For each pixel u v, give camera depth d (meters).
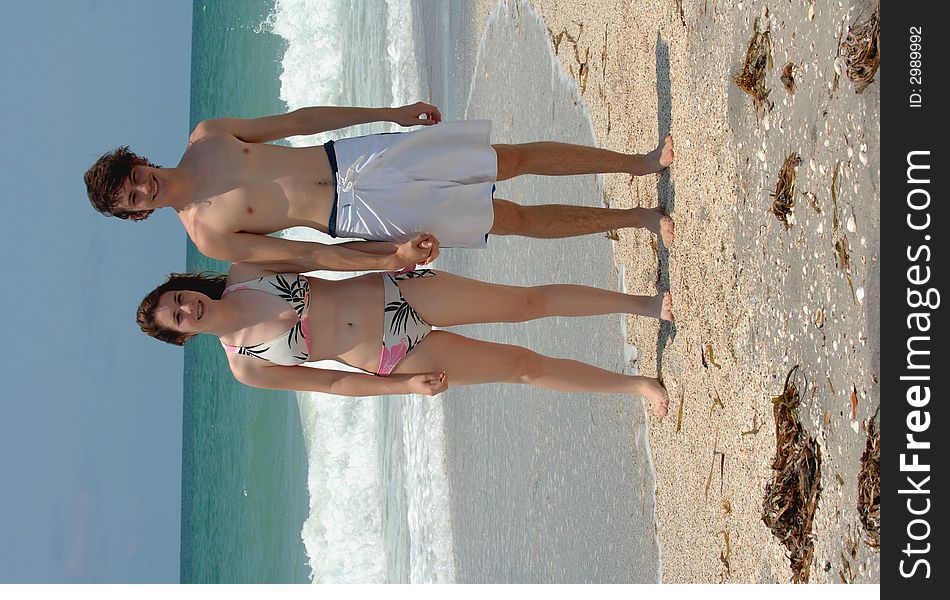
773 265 3.22
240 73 17.98
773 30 3.21
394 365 3.79
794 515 3.00
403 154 3.75
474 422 7.43
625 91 4.83
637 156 4.16
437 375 3.72
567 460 5.37
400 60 11.05
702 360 3.79
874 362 2.61
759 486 3.27
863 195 2.67
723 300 3.61
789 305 3.10
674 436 4.04
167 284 3.73
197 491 17.58
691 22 3.93
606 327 4.98
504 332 7.14
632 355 4.61
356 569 10.41
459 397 7.94
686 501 3.89
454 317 3.84
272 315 3.67
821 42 2.89
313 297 3.76
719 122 3.66
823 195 2.89
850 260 2.74
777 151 3.19
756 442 3.30
